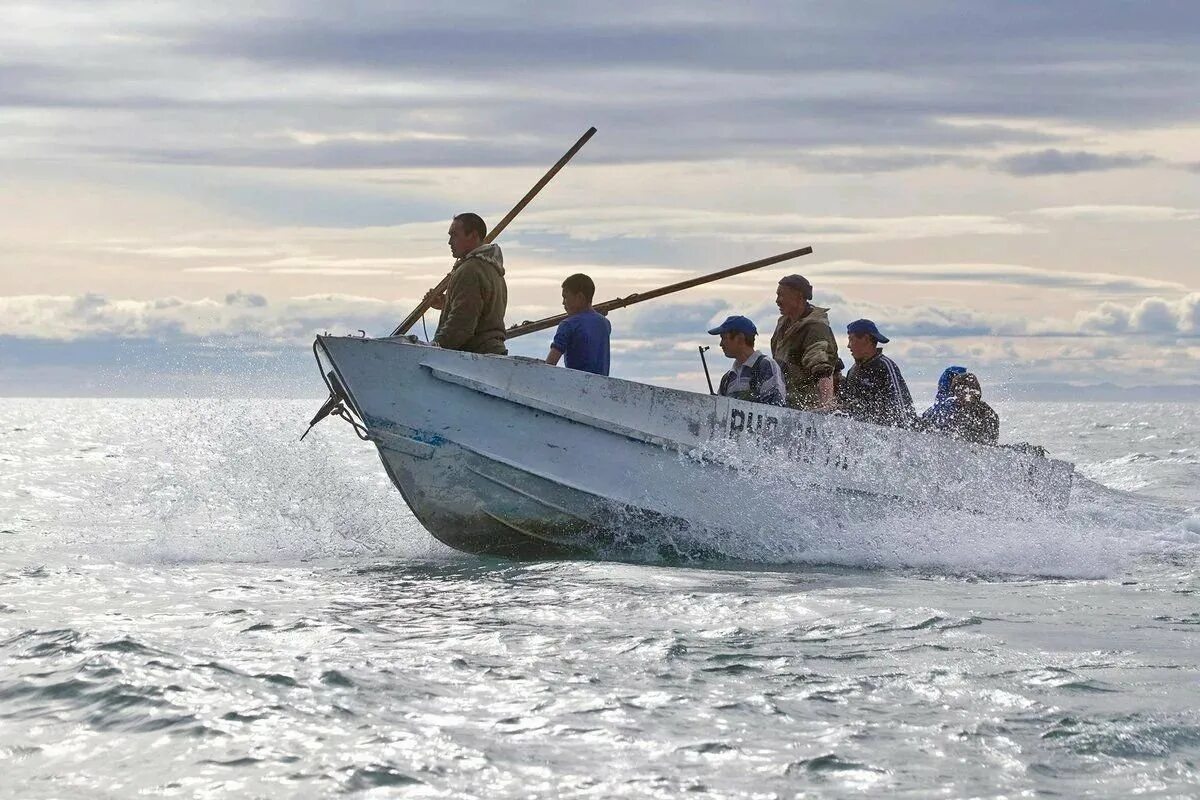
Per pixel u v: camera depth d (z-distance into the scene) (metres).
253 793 5.95
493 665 8.42
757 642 9.15
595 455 14.41
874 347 16.17
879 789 5.96
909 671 8.16
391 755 6.49
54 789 6.02
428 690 7.76
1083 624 9.92
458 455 14.26
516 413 14.29
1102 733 6.71
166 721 7.04
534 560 14.58
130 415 143.25
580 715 7.20
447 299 14.61
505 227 16.39
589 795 5.93
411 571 13.37
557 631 9.62
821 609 10.59
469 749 6.58
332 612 10.53
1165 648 8.90
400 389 14.17
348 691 7.71
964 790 5.92
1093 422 111.31
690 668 8.32
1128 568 13.97
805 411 14.98
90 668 8.12
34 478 30.84
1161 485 31.23
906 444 15.52
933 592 11.82
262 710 7.25
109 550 15.34
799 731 6.87
